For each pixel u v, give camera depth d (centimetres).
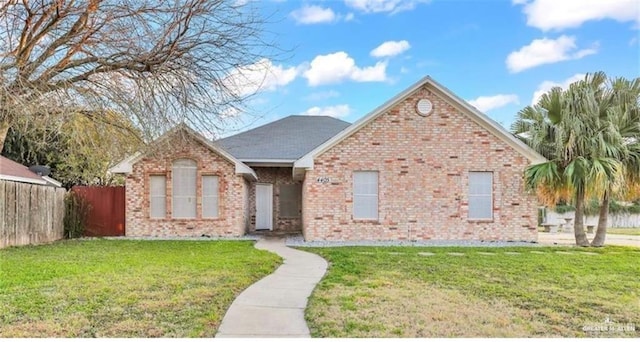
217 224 1752
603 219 1498
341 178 1617
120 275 834
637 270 952
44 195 1555
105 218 1819
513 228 1616
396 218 1614
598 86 1472
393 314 593
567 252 1291
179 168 1750
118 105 1027
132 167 1739
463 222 1616
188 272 875
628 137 1475
